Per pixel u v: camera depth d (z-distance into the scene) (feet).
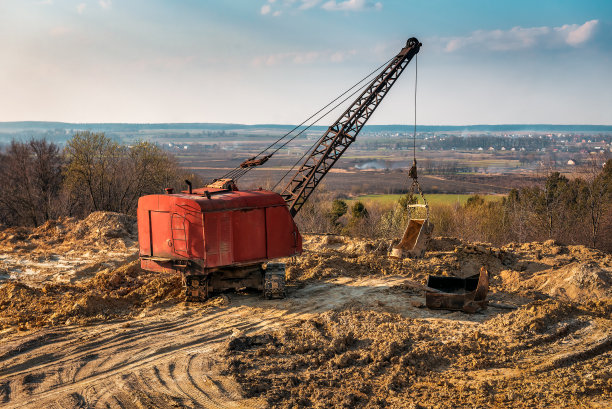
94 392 32.73
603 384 33.86
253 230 52.85
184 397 32.04
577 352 39.40
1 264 72.02
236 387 33.27
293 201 84.02
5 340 41.42
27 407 30.76
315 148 84.17
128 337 42.65
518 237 170.09
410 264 67.26
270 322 46.70
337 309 50.01
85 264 72.38
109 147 176.86
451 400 32.17
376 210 222.28
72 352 39.22
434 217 195.62
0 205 177.06
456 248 74.95
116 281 58.80
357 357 39.06
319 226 182.80
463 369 37.29
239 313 49.32
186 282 52.11
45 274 67.31
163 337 42.73
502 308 50.60
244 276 54.70
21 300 52.24
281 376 35.60
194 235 50.26
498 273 67.46
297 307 50.96
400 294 55.36
